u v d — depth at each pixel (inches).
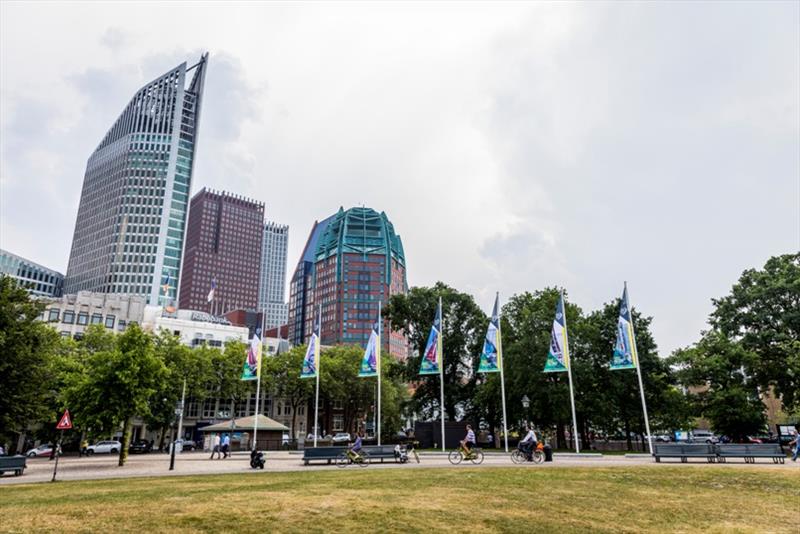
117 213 7337.6
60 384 2142.0
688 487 751.7
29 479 1023.6
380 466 1222.9
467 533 451.2
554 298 2351.1
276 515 516.7
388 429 3595.0
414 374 2807.6
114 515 523.2
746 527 492.1
